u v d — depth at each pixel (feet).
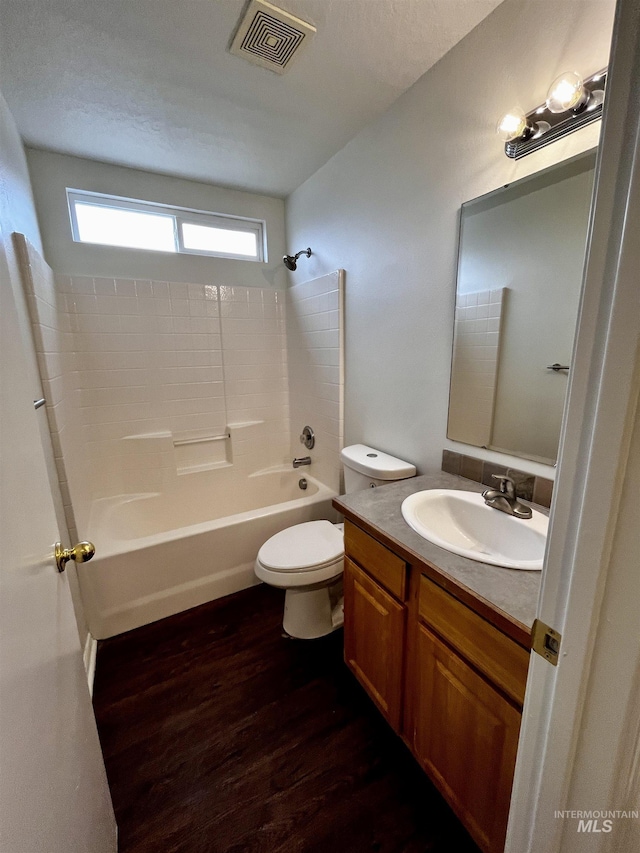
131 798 3.59
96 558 5.40
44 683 1.95
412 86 4.75
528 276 3.70
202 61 4.28
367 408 6.44
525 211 3.66
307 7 3.61
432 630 3.16
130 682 4.87
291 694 4.67
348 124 5.58
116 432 7.55
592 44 3.04
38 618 1.97
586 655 1.40
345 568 4.39
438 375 4.92
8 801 1.39
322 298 7.20
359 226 6.06
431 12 3.69
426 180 4.73
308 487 8.25
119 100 4.95
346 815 3.44
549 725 1.61
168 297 7.71
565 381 3.51
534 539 3.34
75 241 6.82
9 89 4.64
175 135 5.82
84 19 3.68
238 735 4.17
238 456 8.67
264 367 8.96
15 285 4.30
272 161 6.69
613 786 1.44
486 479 4.44
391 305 5.59
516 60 3.58
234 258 8.27
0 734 1.39
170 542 5.87
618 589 1.28
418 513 3.94
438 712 3.18
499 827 2.74
